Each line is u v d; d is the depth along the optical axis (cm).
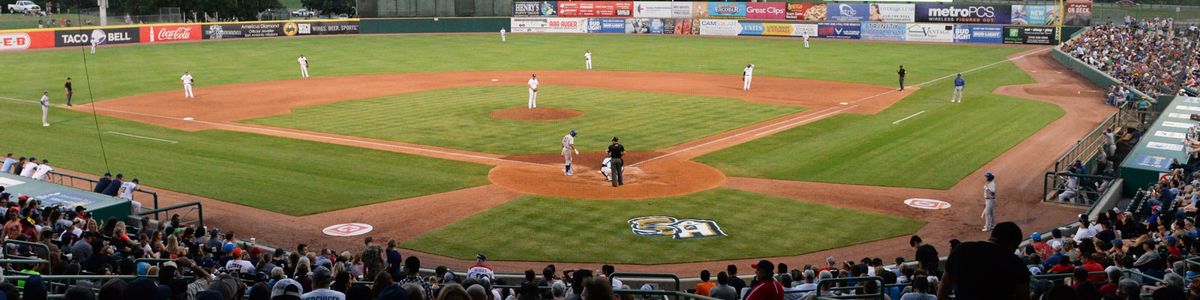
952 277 888
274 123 5062
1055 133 4816
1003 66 8069
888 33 10694
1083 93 6362
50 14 10862
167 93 6272
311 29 11094
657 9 11469
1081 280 1416
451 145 4412
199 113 5416
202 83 6831
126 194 3180
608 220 3130
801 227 3072
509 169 3884
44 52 8838
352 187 3591
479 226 3062
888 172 3881
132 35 9894
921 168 3962
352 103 5809
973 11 10331
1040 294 1495
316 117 5262
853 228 3069
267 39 10612
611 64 8244
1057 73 7550
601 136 4653
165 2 11438
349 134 4716
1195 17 10669
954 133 4791
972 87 6688
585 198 3412
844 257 2777
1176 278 1411
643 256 2758
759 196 3462
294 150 4306
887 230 3052
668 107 5650
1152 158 3556
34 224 2352
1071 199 3450
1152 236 2117
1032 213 3278
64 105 5688
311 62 8325
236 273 1955
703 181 3691
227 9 11969
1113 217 2428
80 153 4262
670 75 7431
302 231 3030
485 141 4519
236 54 8975
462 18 11581
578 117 5244
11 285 1152
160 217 3195
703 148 4359
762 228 3056
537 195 3450
